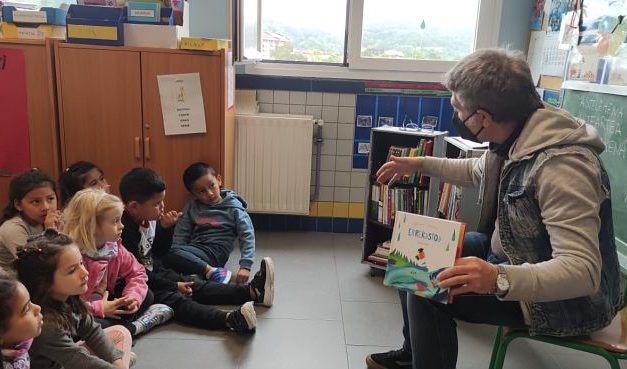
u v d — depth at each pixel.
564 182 1.24
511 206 1.38
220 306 2.42
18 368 1.31
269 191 3.34
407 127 3.10
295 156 3.28
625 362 2.05
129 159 2.81
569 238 1.21
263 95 3.35
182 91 2.73
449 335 1.47
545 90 2.90
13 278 1.31
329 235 3.52
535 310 1.38
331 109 3.37
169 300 2.29
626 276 1.93
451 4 3.25
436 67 3.29
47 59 2.67
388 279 1.42
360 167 3.47
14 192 2.04
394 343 2.15
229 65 2.91
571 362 2.04
